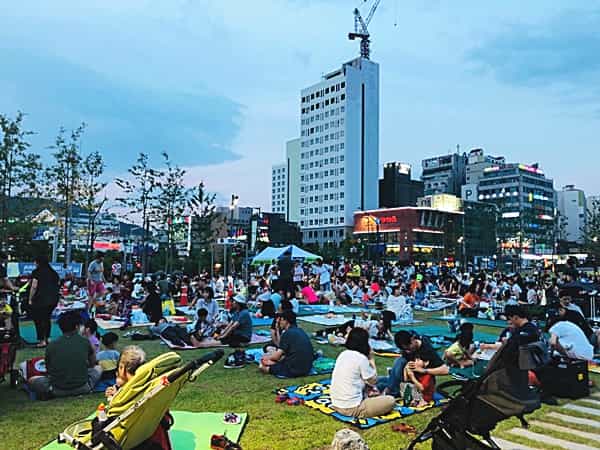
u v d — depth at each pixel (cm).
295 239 11881
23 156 2517
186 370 415
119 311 1698
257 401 722
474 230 10750
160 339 1284
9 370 779
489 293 2217
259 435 583
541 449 556
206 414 646
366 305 2275
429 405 693
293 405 702
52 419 632
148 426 436
